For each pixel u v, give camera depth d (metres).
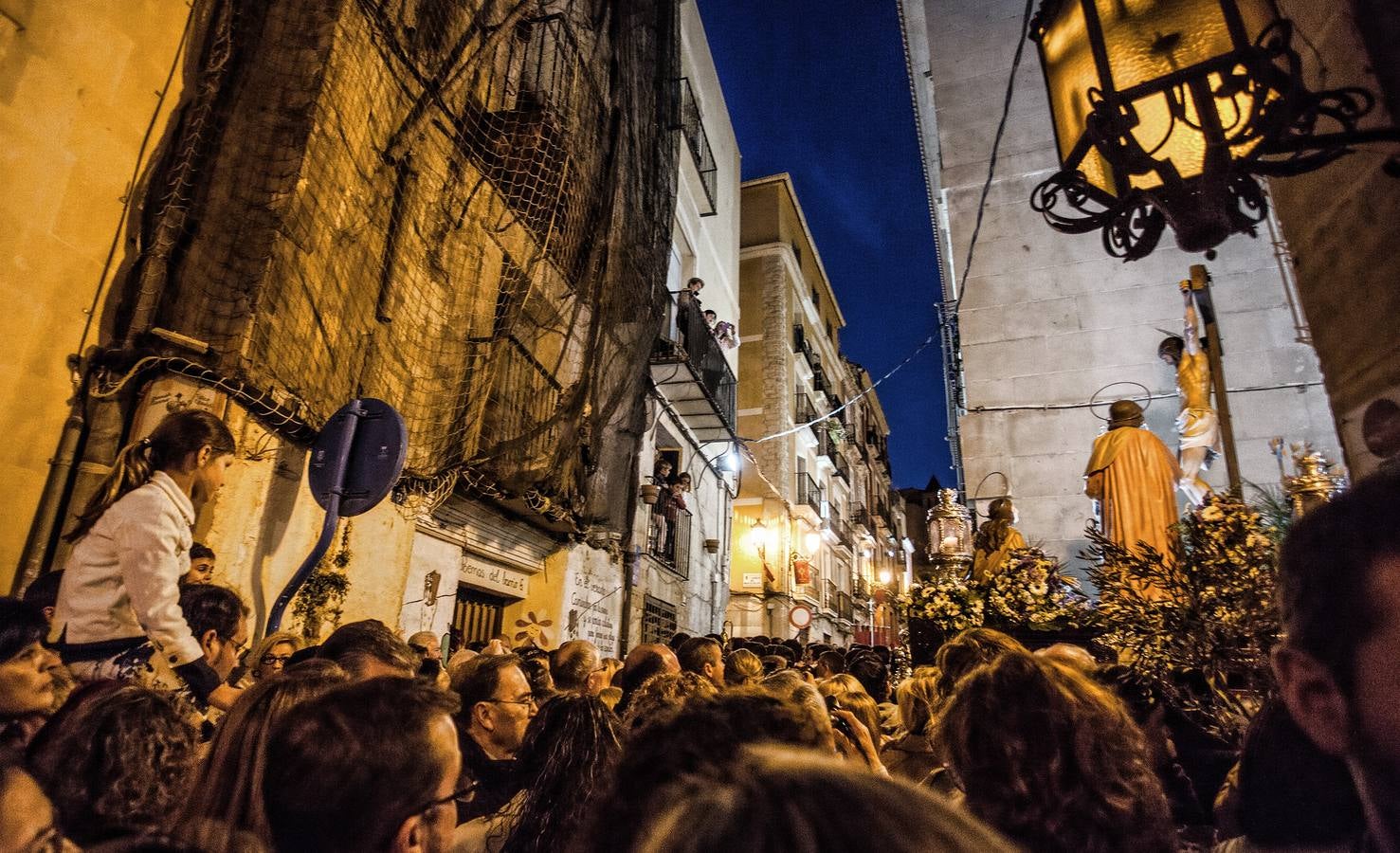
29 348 4.42
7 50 4.36
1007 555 6.35
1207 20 2.52
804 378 27.77
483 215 8.13
